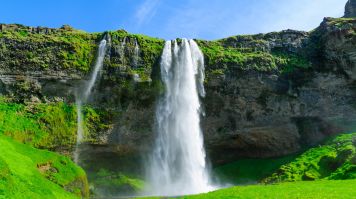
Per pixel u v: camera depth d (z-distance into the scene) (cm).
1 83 5822
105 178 6084
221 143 6688
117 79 6141
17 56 5941
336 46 6562
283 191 3484
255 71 6450
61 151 5831
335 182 3959
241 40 6938
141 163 6366
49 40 6094
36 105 5878
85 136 5962
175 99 6475
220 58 6494
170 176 6344
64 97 6066
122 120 6178
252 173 6375
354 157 4816
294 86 6581
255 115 6538
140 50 6384
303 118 6581
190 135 6450
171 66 6519
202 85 6456
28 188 3400
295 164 5744
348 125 6450
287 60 6681
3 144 4509
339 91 6594
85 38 6350
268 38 6925
